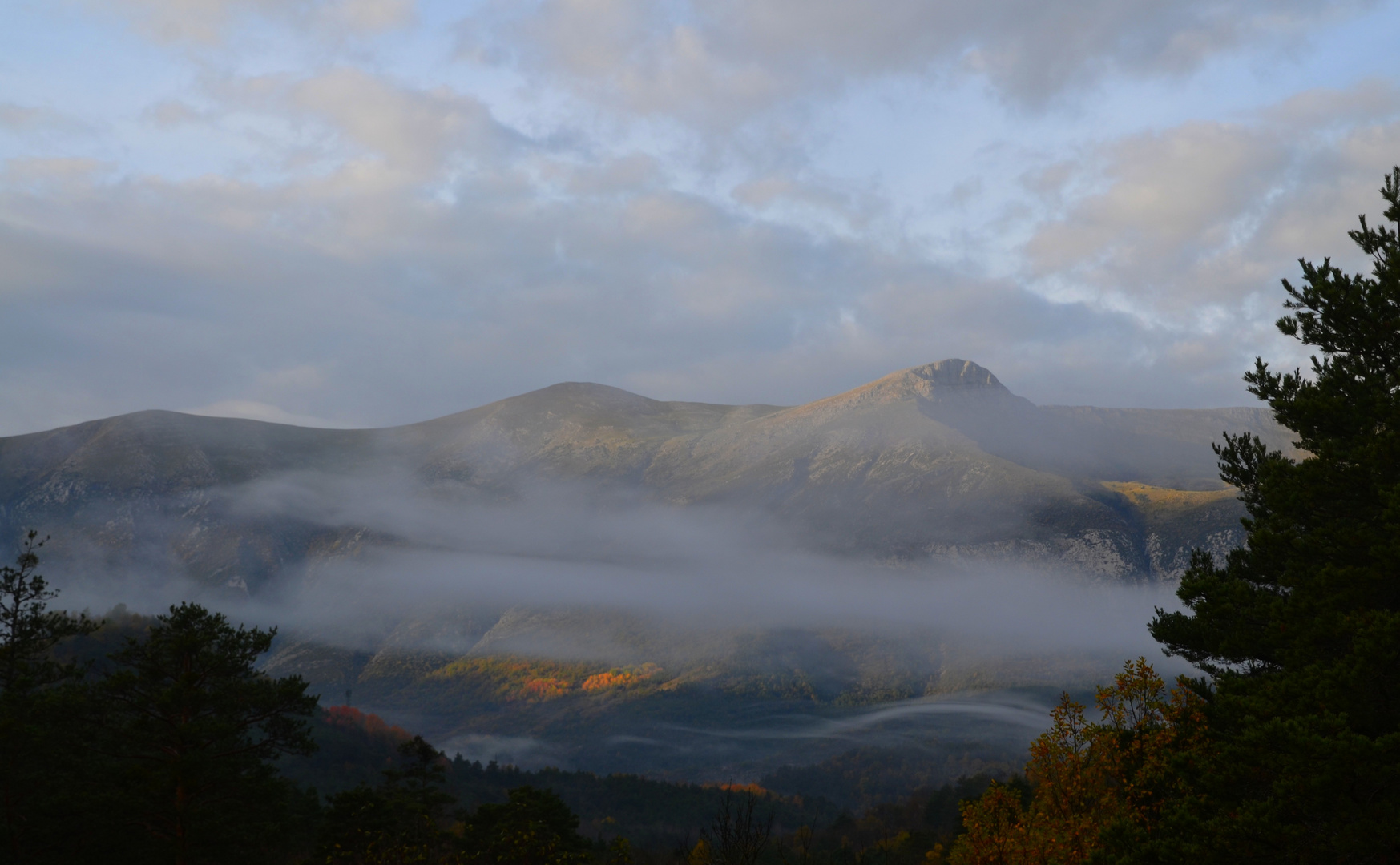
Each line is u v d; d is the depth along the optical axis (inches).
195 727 1286.9
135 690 1360.7
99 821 1256.2
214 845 1289.4
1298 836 625.3
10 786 1218.0
